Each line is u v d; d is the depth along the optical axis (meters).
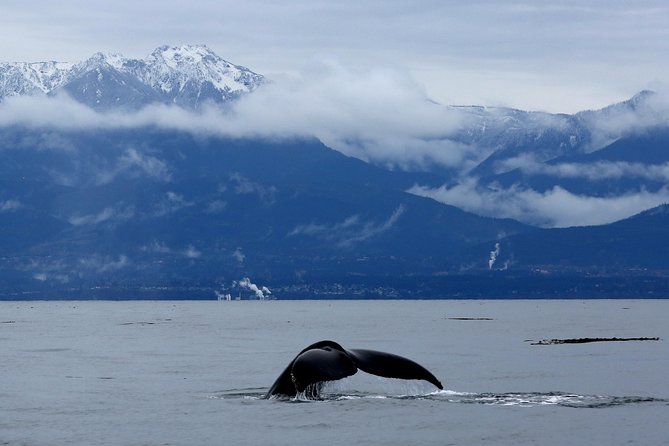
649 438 110.06
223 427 117.50
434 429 115.69
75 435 113.38
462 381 166.75
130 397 145.12
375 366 124.31
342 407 131.38
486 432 113.75
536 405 133.12
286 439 110.56
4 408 134.12
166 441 109.81
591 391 150.62
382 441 109.19
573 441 108.81
